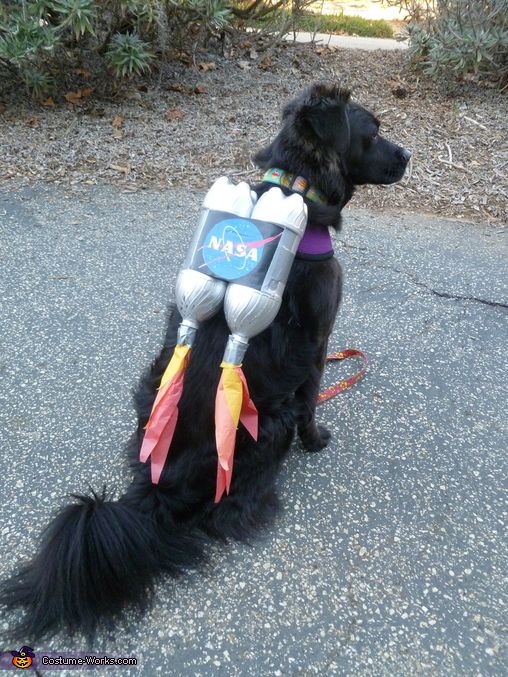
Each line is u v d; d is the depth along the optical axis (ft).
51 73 17.19
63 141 15.44
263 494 6.59
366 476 7.32
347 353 9.34
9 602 5.49
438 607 5.82
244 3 21.25
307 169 6.31
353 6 33.60
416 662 5.33
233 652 5.35
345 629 5.58
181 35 18.26
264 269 5.32
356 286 11.11
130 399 8.23
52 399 8.16
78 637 5.41
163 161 15.03
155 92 18.11
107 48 16.89
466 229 13.34
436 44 18.37
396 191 14.55
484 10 17.60
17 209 12.95
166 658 5.29
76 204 13.33
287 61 20.75
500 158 15.46
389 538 6.53
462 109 17.67
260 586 5.95
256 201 5.69
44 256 11.43
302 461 7.51
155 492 6.10
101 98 17.51
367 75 19.94
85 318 9.84
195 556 6.10
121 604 5.52
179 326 6.20
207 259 5.43
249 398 5.69
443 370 9.19
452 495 7.10
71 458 7.29
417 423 8.17
